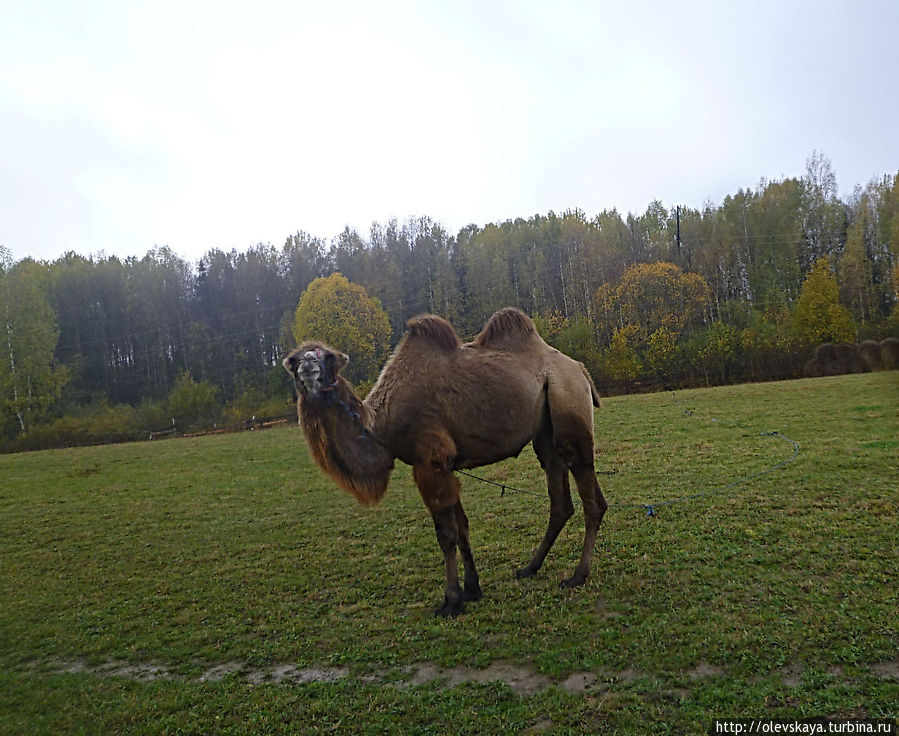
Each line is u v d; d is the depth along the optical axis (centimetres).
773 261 4912
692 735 355
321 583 696
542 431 645
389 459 599
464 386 595
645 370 3906
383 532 875
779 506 764
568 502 649
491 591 606
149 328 5953
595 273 4875
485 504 953
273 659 522
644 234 5559
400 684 455
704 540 675
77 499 1379
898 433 1139
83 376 5556
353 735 399
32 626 656
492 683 438
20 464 2220
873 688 378
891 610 466
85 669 547
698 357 3794
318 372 568
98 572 825
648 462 1138
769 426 1384
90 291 5847
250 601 662
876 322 4150
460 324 4997
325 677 479
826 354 3300
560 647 476
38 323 4338
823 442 1127
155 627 621
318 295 4422
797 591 521
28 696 504
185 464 1803
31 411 4231
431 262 5691
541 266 5122
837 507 733
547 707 399
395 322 5353
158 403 4750
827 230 4934
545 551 641
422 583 659
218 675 507
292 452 1830
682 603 526
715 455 1132
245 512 1097
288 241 6412
